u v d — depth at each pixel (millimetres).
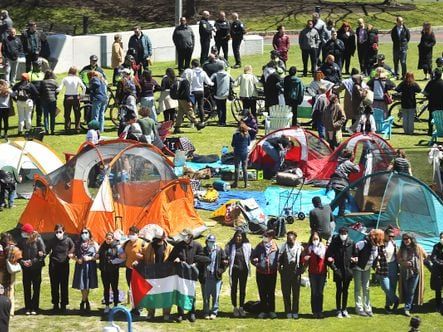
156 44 119125
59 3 151875
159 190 65750
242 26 112250
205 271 54688
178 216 66562
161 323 54438
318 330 53844
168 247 55281
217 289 55062
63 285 55844
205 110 93250
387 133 89000
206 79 90938
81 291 56938
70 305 57125
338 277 55312
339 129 82938
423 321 55656
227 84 91688
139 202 65688
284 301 55562
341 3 147625
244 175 76750
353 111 87125
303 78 108000
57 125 92375
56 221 65250
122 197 65500
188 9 138375
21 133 88375
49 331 53156
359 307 56375
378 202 67312
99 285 59812
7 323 50594
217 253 54875
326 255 55312
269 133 81000
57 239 55719
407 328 54438
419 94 102125
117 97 88125
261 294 55469
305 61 108750
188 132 90312
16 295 58469
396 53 107000
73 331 53156
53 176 66625
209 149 85312
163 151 80250
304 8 144875
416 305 57406
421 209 66062
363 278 55938
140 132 78312
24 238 55719
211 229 68250
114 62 106500
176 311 56500
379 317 56062
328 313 56406
